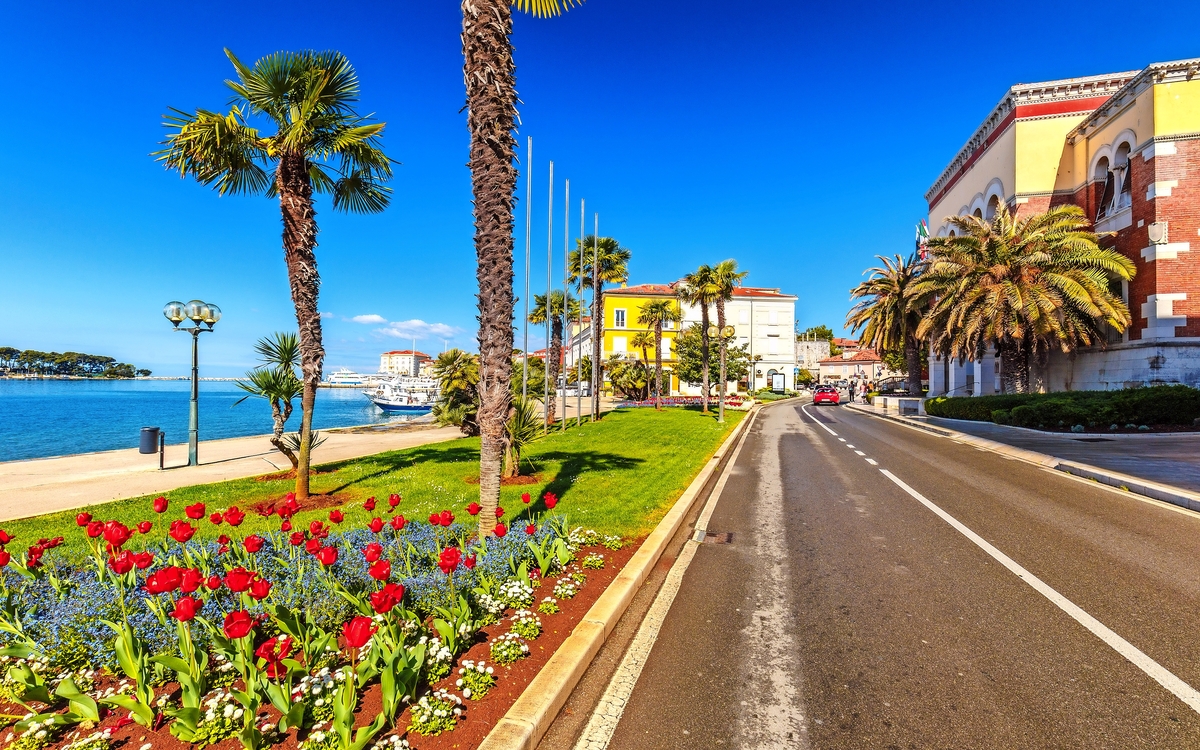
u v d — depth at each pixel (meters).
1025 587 5.01
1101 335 21.33
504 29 5.56
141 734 2.79
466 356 18.77
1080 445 14.34
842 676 3.61
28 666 3.20
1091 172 23.17
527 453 13.60
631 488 9.20
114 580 4.10
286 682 2.85
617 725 3.14
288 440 10.52
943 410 26.52
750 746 2.93
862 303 38.69
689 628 4.38
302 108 7.62
